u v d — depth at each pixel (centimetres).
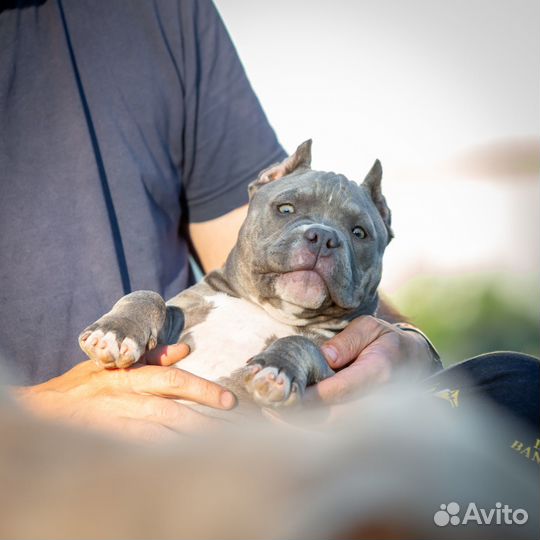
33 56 374
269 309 339
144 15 405
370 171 384
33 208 353
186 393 273
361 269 350
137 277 370
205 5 430
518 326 871
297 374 262
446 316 873
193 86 413
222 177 430
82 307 352
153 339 297
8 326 342
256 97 445
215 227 436
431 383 212
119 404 271
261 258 333
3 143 356
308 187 350
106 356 278
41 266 348
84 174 365
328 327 346
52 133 367
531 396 189
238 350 327
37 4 383
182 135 412
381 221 370
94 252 358
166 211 401
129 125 386
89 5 394
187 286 408
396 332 323
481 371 208
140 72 395
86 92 381
